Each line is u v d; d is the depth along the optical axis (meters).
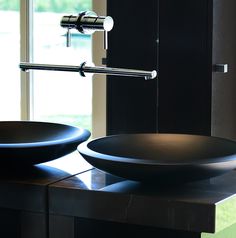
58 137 2.16
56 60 3.80
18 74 3.99
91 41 3.58
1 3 4.01
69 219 1.75
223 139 1.92
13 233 1.90
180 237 1.66
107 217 1.68
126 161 1.61
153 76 1.91
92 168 2.02
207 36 2.55
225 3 2.65
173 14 2.63
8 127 2.23
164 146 1.99
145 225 1.64
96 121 3.60
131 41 2.73
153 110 2.72
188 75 2.62
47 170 1.99
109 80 2.81
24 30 3.93
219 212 1.57
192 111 2.62
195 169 1.59
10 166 1.94
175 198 1.60
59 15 3.83
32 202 1.80
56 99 3.86
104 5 3.52
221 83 2.65
